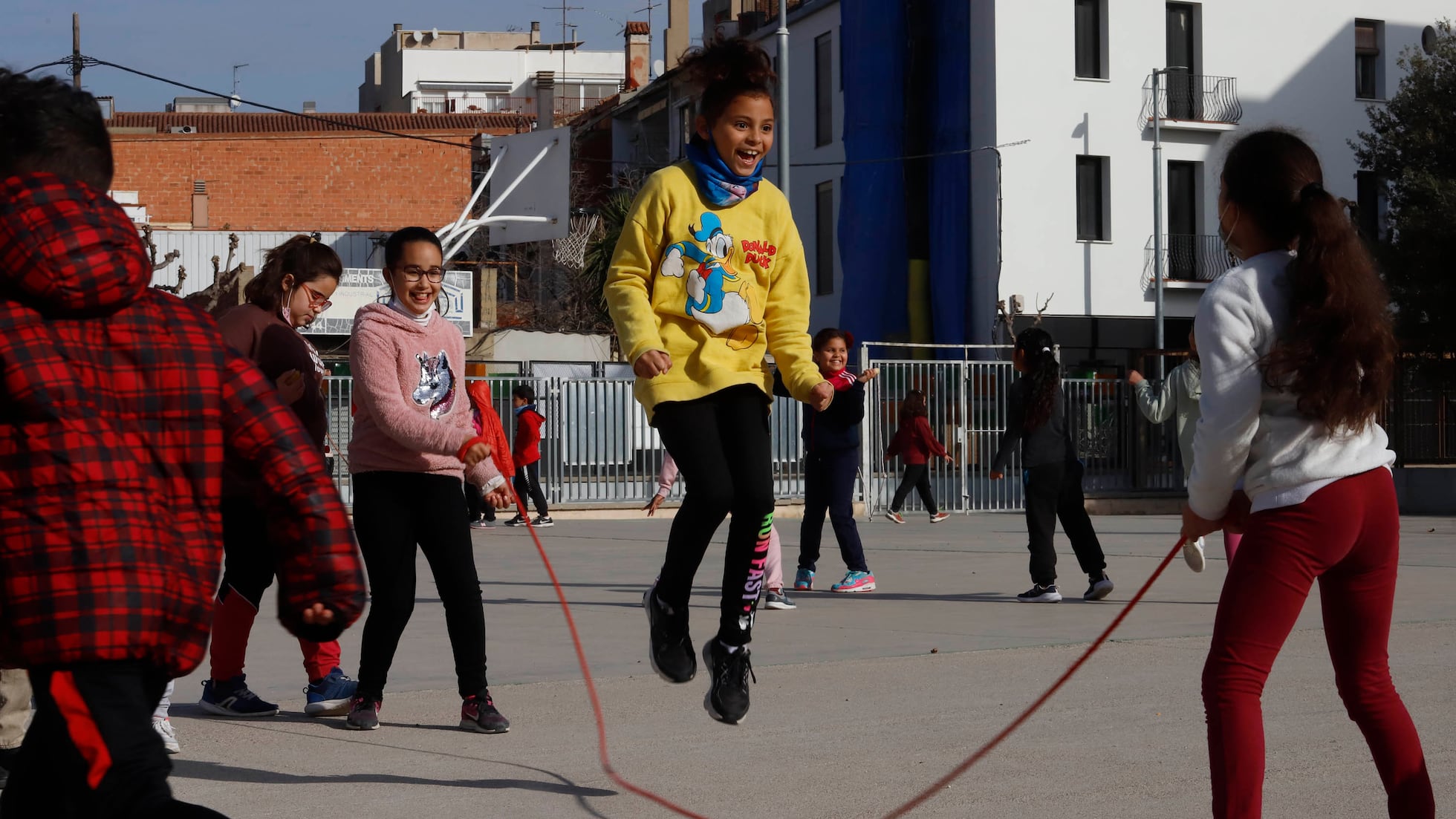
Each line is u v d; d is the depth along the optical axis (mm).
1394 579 3758
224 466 2680
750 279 4684
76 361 2475
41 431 2430
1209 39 33500
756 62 4660
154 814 2400
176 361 2568
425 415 5867
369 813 4555
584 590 11570
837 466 11266
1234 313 3678
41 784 2443
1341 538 3631
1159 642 8172
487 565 14031
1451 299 23891
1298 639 8094
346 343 31453
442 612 10094
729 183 4660
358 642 8406
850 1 34094
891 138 33625
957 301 32875
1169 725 5824
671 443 4605
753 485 4566
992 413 23469
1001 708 6246
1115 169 32844
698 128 4754
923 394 22141
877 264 33719
